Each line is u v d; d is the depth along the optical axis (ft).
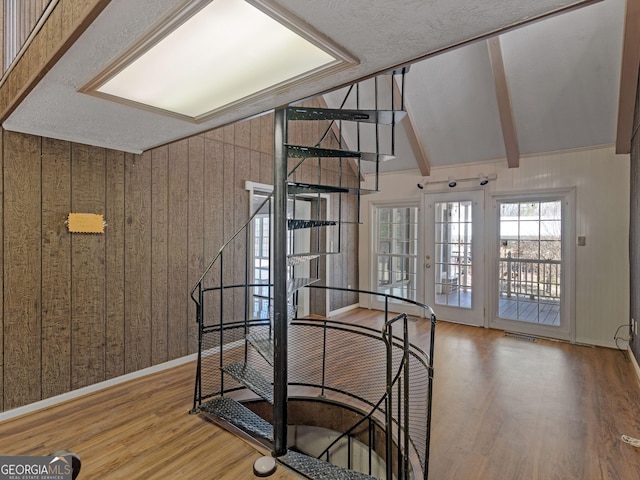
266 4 3.81
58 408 8.77
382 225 19.81
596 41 11.04
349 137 18.49
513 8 3.89
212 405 8.73
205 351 12.34
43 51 5.17
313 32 4.35
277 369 7.04
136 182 10.52
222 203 12.82
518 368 11.33
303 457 7.08
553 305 14.66
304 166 16.83
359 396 9.52
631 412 8.54
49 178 8.80
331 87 6.05
